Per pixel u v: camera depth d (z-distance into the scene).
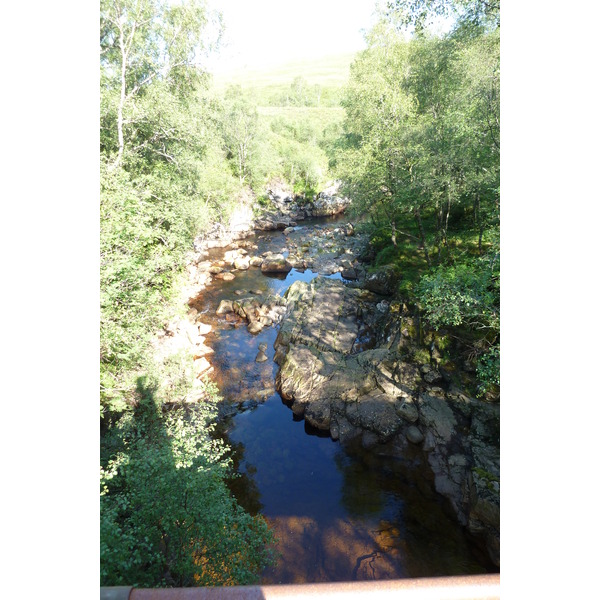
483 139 13.70
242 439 13.20
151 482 6.16
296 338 17.80
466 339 14.45
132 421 9.37
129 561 5.03
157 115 16.75
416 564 9.11
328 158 51.78
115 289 9.69
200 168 19.22
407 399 13.72
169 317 14.48
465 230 22.22
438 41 21.58
